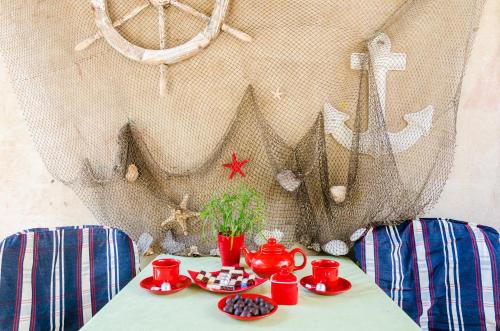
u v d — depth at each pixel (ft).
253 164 6.91
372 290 5.07
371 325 4.05
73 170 7.13
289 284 4.58
